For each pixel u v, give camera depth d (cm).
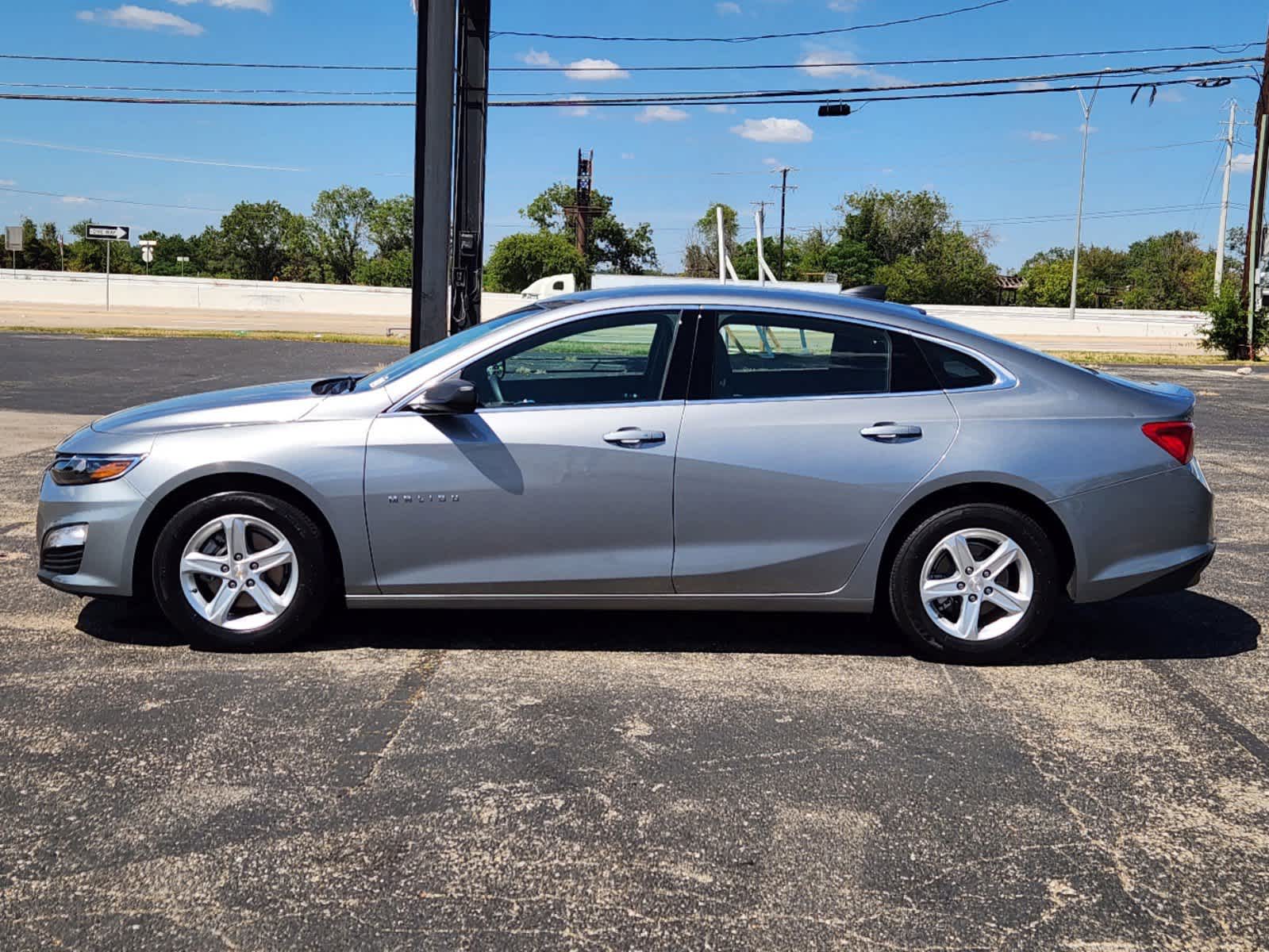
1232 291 2991
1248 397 1797
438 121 1027
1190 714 427
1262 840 327
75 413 1268
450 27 1014
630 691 440
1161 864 312
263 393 508
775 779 361
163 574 462
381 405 462
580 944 266
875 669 473
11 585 574
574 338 467
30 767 358
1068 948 269
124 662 461
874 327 473
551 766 367
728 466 455
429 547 460
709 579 464
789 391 466
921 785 359
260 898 284
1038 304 9525
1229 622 553
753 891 292
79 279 5534
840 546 463
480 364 466
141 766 361
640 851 312
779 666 474
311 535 462
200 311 5269
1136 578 471
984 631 475
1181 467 473
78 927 270
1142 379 2170
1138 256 11475
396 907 281
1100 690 452
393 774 359
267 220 10719
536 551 461
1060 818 338
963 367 474
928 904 288
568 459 454
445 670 459
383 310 5650
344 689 435
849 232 9400
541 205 10431
